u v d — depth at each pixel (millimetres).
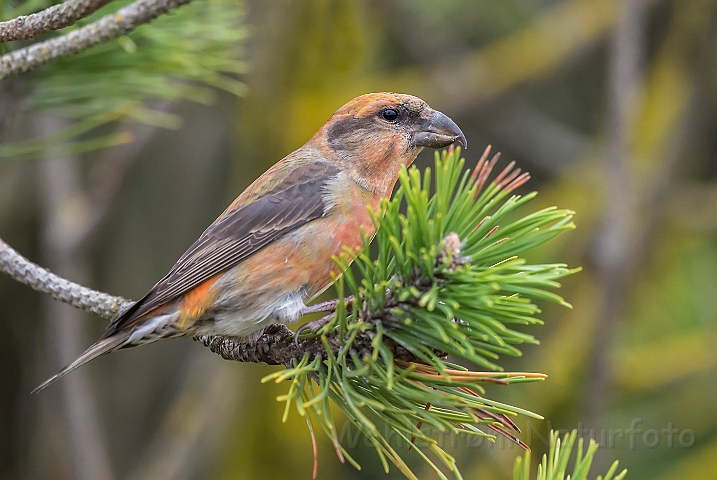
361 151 7934
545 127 14773
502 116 14039
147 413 13711
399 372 4996
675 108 13867
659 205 12891
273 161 12562
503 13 14648
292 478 12414
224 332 6977
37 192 13641
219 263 6953
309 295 7316
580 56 13711
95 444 10781
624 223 11180
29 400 13930
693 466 11047
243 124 12445
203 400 12500
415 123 8055
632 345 12148
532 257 12453
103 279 13773
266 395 12430
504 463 10859
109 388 13664
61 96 7102
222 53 7543
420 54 14375
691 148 13922
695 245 13055
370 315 4938
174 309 6855
